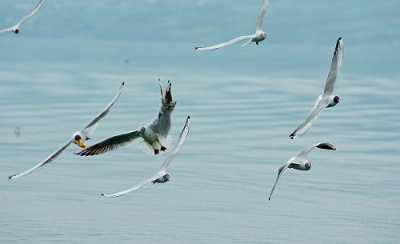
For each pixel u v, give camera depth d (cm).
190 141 4278
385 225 2912
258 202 3162
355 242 2744
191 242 2695
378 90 6856
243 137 4428
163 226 2842
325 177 3566
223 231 2809
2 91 6191
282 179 3525
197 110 5409
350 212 3061
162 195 3234
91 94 6175
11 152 3925
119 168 3662
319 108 1592
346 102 5978
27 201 3106
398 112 5462
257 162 3828
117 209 3041
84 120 4894
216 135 4469
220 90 6688
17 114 5053
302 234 2797
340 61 1614
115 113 5219
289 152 4075
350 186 3422
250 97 6203
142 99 5944
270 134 4550
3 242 2636
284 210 3073
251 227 2855
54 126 4641
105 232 2769
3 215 2920
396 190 3369
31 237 2689
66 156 3888
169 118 1647
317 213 3031
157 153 1653
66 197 3183
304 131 1581
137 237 2728
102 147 1692
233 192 3294
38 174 3525
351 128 4784
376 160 3922
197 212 3022
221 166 3725
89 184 3375
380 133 4622
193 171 3619
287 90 6806
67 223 2852
